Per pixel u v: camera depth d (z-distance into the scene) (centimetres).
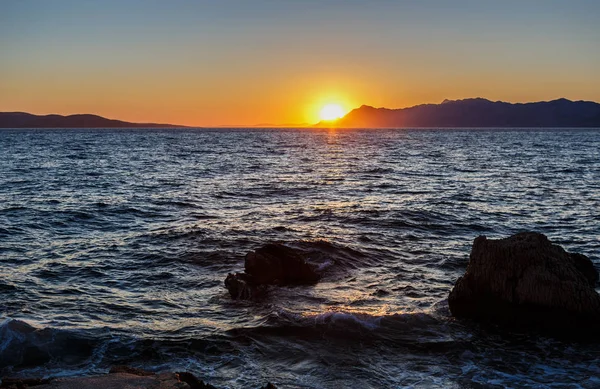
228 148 10356
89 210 2556
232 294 1348
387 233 2073
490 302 1216
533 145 12294
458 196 3200
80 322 1158
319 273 1532
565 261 1230
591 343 1102
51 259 1669
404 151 9356
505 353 1050
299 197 3119
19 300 1287
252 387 896
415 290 1407
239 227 2153
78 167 5306
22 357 980
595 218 2483
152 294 1370
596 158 7275
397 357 1021
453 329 1153
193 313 1234
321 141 15525
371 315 1183
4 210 2512
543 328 1166
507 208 2764
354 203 2858
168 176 4441
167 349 1030
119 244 1873
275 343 1066
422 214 2464
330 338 1088
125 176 4397
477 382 929
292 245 1755
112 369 870
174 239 1936
